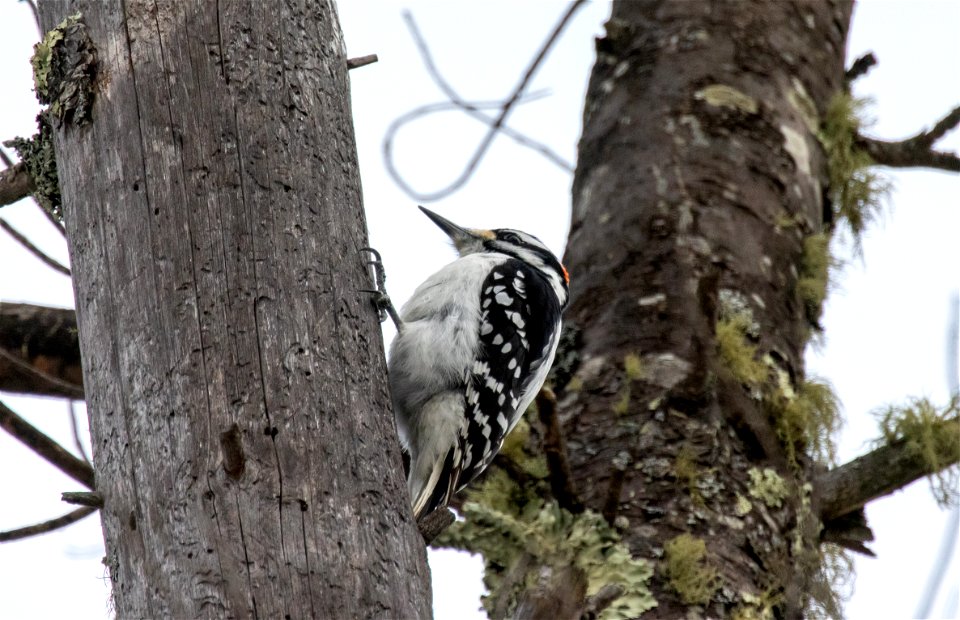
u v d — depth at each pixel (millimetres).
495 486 9242
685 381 9320
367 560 6172
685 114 11422
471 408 9633
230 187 6996
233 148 7105
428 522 6867
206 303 6660
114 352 6688
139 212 6906
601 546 8336
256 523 6062
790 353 9930
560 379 10016
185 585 5945
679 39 12109
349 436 6555
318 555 6055
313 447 6395
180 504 6145
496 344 9898
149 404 6445
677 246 10352
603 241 10758
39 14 7797
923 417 9586
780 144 11328
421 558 6539
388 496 6547
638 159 11219
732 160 11039
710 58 11852
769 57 11938
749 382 9398
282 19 7629
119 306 6762
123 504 6328
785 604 8289
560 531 8414
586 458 9164
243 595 5863
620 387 9492
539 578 8164
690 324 9711
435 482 9562
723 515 8688
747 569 8484
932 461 9406
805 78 12031
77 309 7055
